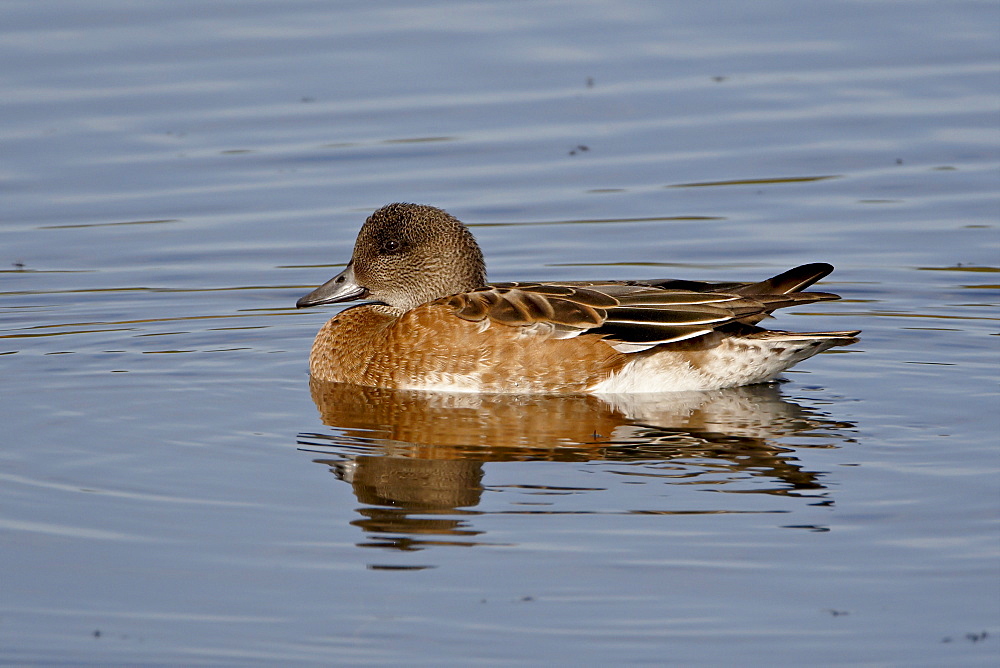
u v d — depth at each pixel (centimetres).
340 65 2259
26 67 2212
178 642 861
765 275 1686
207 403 1296
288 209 1881
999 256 1712
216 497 1061
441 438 1190
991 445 1145
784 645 845
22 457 1141
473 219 1839
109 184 1938
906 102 2136
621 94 2183
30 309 1606
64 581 933
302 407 1288
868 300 1623
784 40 2355
